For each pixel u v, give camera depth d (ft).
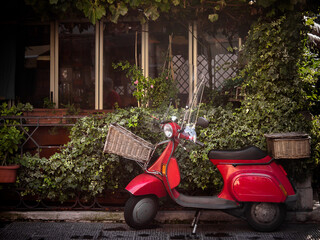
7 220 14.64
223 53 20.43
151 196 13.10
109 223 14.34
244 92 16.11
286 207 13.28
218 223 14.32
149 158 13.12
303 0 14.57
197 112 14.74
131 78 20.11
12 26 20.56
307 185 14.75
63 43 21.08
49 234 13.02
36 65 21.08
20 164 14.74
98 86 21.02
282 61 14.92
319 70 19.15
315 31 20.63
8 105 20.68
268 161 12.95
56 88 21.02
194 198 13.08
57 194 14.85
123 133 12.53
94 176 14.43
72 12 17.85
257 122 14.90
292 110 14.64
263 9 15.61
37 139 18.63
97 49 20.97
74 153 14.61
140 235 12.90
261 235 12.88
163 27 20.63
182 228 13.70
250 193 12.57
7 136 14.29
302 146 13.07
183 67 20.63
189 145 14.64
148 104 19.52
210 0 16.60
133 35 20.84
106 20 20.89
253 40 15.81
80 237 12.71
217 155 13.12
